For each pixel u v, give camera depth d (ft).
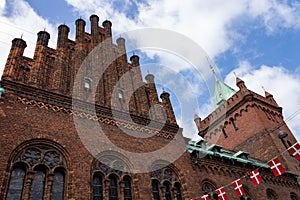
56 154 44.83
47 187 40.68
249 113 117.70
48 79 54.85
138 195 48.08
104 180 46.83
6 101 45.39
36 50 58.95
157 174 54.65
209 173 69.26
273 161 44.34
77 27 72.49
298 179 93.76
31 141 43.62
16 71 51.52
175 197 53.42
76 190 41.91
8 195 37.29
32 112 46.83
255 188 76.38
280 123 118.11
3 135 41.47
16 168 40.57
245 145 112.88
